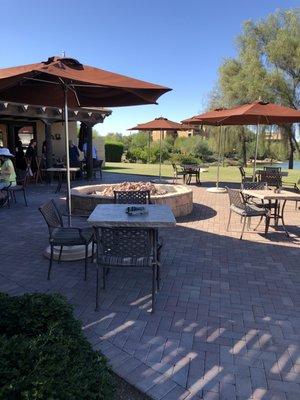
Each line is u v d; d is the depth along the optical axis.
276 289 4.23
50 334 2.08
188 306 3.75
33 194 11.32
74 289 4.12
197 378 2.62
